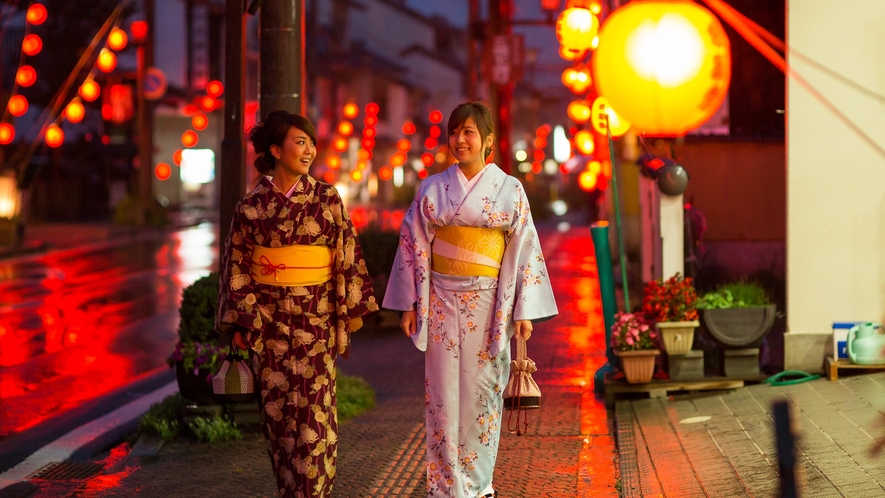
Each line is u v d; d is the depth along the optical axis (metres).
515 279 4.48
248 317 4.28
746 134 12.70
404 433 6.51
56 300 14.90
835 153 7.20
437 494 4.54
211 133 43.34
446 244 4.47
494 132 4.55
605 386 7.11
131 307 14.15
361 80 55.59
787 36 7.25
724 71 5.85
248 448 6.30
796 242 7.25
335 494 5.17
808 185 7.23
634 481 5.11
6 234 23.38
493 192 4.44
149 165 32.12
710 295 7.34
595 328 11.29
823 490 4.53
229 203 6.87
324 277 4.40
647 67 5.79
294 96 6.97
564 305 13.45
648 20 5.84
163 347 11.02
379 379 8.58
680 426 6.18
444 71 65.25
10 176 26.42
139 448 6.42
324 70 50.44
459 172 4.48
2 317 13.20
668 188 7.85
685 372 7.12
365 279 4.48
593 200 28.25
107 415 7.72
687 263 10.32
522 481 5.30
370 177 58.50
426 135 63.66
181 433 6.73
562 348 9.92
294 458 4.36
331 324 4.45
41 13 17.91
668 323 7.00
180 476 5.72
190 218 36.06
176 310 13.82
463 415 4.52
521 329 4.49
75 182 35.62
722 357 7.21
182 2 40.69
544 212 43.41
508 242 4.50
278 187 4.36
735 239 12.72
